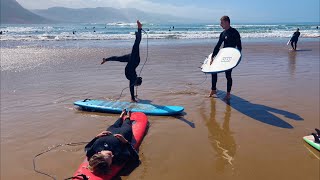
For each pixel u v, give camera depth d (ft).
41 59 54.49
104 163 14.92
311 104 26.63
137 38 26.58
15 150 18.52
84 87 33.30
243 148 18.34
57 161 17.12
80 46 77.51
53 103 27.61
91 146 16.78
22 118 23.75
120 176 15.44
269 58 54.80
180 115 24.13
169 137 19.99
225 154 17.62
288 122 22.45
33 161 17.15
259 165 16.38
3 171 16.12
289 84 33.94
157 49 69.26
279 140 19.40
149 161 16.90
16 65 47.98
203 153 17.75
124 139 16.55
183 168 16.16
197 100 28.19
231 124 22.17
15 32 150.82
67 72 41.86
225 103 27.22
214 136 20.12
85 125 22.35
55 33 141.59
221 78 37.37
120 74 40.19
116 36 113.39
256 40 102.01
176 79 36.99
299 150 18.02
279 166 16.24
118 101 27.02
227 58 27.12
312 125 21.81
